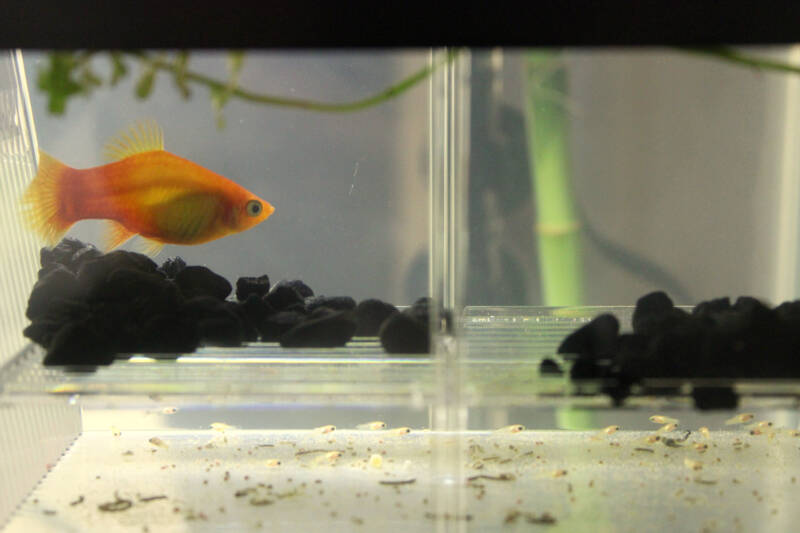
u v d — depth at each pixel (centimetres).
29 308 34
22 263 35
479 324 34
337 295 36
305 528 32
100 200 35
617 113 33
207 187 34
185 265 36
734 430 36
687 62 32
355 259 36
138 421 37
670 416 36
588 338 33
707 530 32
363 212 36
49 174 34
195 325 34
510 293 34
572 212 33
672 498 33
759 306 33
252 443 36
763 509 33
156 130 35
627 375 33
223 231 35
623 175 33
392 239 36
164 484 34
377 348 34
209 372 34
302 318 34
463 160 33
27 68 34
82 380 33
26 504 33
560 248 34
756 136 33
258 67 33
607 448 35
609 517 33
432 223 35
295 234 36
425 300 35
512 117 33
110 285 34
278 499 33
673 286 34
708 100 33
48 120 34
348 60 33
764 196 34
